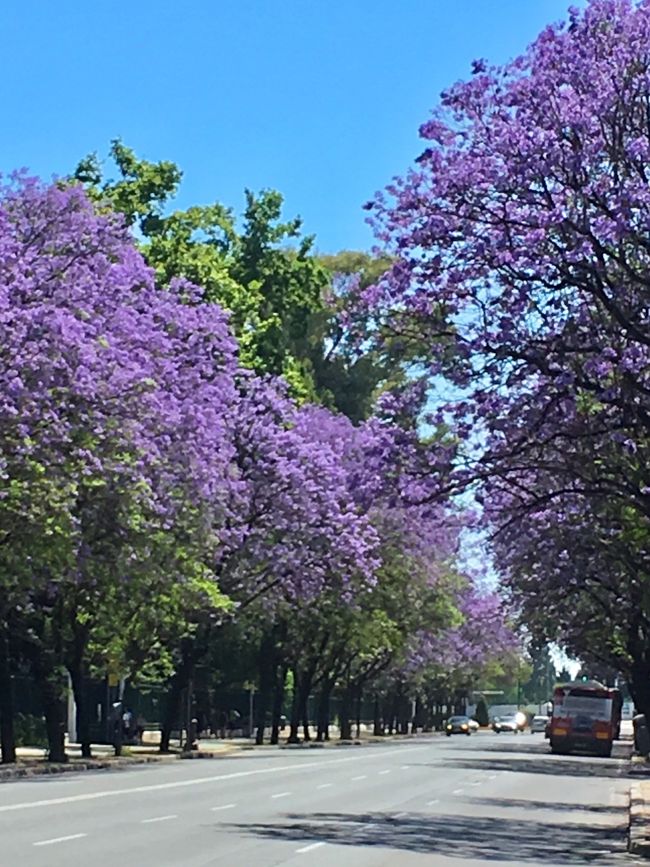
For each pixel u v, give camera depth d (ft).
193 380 117.19
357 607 187.73
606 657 188.03
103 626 137.08
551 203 73.51
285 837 63.16
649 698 170.19
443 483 81.76
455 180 74.69
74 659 136.46
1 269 95.25
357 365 239.09
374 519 187.42
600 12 74.18
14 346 91.40
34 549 103.30
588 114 72.28
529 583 130.72
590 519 99.96
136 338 105.19
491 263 74.90
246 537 154.51
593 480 82.94
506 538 101.71
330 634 211.41
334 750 192.44
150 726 231.50
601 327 75.92
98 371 97.45
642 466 82.64
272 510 154.81
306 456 157.99
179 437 112.57
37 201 105.60
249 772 120.88
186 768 127.03
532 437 80.23
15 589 110.63
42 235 105.09
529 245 73.15
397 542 194.08
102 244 107.24
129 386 99.86
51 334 92.94
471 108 75.61
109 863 49.83
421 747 217.77
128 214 174.40
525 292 75.20
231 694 252.83
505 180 73.41
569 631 172.76
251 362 180.14
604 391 74.74
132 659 148.25
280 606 172.24
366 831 68.80
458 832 72.33
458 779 123.65
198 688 223.51
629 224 70.33
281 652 200.44
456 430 79.41
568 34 74.23
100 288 104.99
